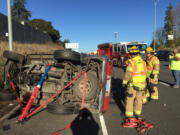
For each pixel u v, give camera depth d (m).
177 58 7.43
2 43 11.68
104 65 4.25
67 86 4.28
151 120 4.11
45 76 4.58
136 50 3.76
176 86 7.67
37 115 4.22
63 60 4.54
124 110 4.78
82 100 4.18
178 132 3.49
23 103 4.77
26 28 27.33
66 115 4.27
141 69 3.72
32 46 19.16
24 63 5.23
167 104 5.33
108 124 3.84
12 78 5.14
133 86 3.77
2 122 3.75
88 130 3.53
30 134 3.31
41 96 4.64
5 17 19.14
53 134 3.33
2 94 4.89
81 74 4.31
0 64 7.11
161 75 11.61
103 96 4.29
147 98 5.99
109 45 21.53
